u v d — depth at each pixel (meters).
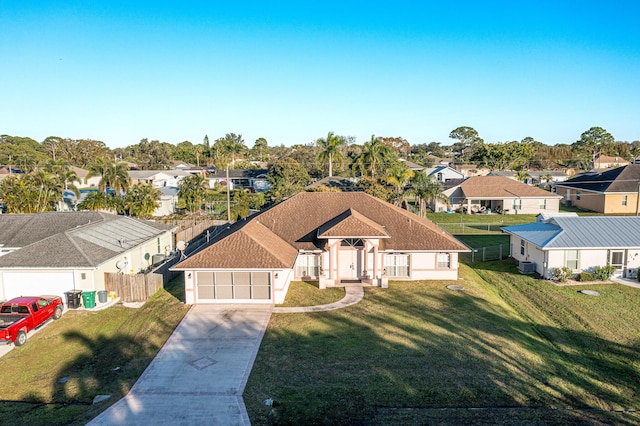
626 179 59.81
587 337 21.06
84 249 27.67
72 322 23.75
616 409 14.86
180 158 162.75
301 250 29.75
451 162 144.62
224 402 15.03
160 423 13.90
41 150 140.38
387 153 74.12
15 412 14.99
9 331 20.44
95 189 91.19
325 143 82.56
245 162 134.12
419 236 30.36
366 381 16.30
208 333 21.19
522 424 13.48
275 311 23.98
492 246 41.91
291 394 15.45
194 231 47.09
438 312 23.64
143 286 26.84
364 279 29.53
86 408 15.17
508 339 20.20
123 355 19.52
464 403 14.85
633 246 29.86
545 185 87.94
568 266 30.50
